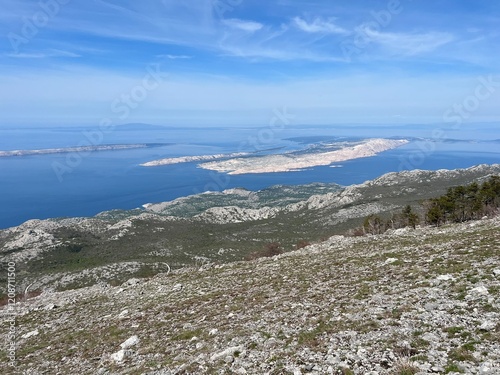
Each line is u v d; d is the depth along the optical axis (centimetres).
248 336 1709
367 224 7738
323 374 1175
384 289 2012
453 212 6222
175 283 3659
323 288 2325
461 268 2050
